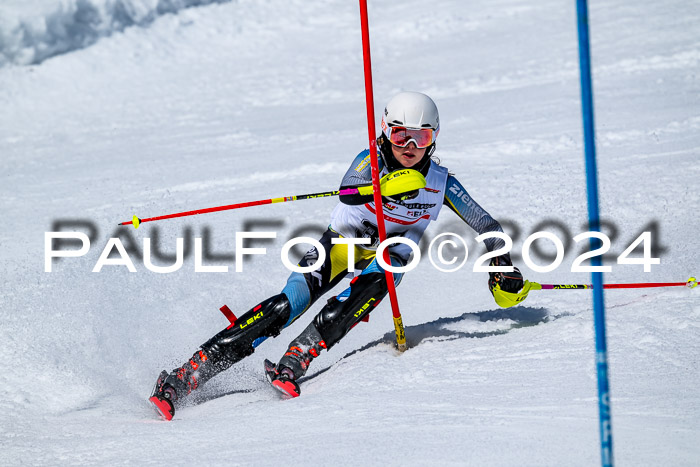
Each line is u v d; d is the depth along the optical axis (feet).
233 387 37.40
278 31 201.26
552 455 21.90
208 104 146.41
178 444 27.35
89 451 27.73
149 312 47.44
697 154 72.90
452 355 34.17
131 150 113.50
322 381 34.73
